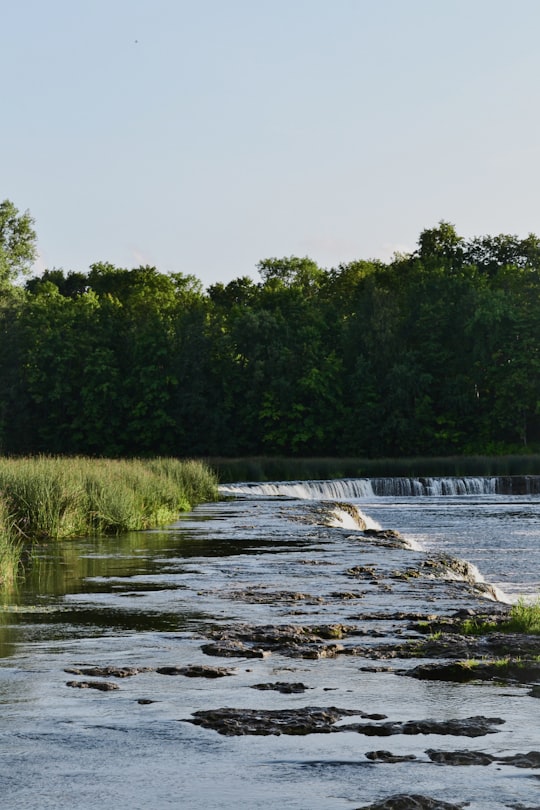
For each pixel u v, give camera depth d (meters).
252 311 109.25
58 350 102.12
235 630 12.62
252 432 100.69
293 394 99.19
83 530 27.20
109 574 18.38
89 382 101.50
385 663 10.81
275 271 138.25
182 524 30.56
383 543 24.77
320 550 22.84
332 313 109.38
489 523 41.03
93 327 104.62
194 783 6.84
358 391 99.19
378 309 102.19
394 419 96.12
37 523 25.92
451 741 7.80
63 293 147.75
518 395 96.81
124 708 8.81
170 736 7.95
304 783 6.84
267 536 26.42
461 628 12.62
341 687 9.65
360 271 133.88
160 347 101.69
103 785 6.79
